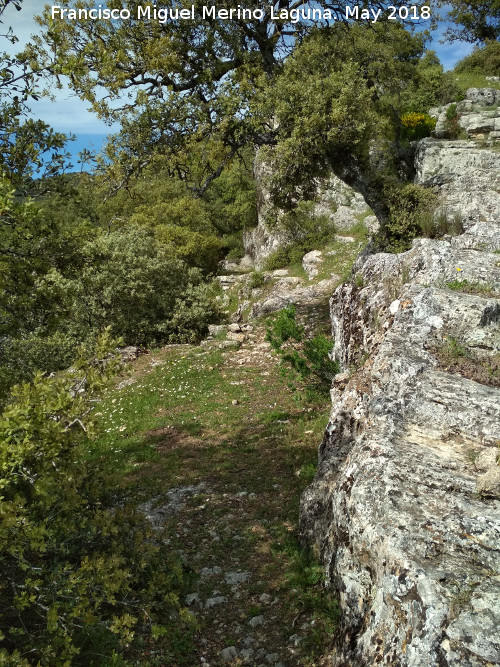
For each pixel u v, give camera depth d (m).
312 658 4.96
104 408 14.12
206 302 22.72
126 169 15.77
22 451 4.14
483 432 5.28
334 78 15.43
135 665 5.01
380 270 10.61
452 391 5.89
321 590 5.86
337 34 18.67
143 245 23.14
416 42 23.02
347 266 25.80
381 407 5.89
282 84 15.30
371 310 9.48
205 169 18.14
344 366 10.24
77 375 4.95
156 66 15.41
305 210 31.50
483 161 22.12
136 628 5.60
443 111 26.52
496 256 9.36
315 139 15.32
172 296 22.62
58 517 5.03
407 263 9.66
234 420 12.17
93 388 4.79
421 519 4.24
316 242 30.92
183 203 44.97
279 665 4.96
